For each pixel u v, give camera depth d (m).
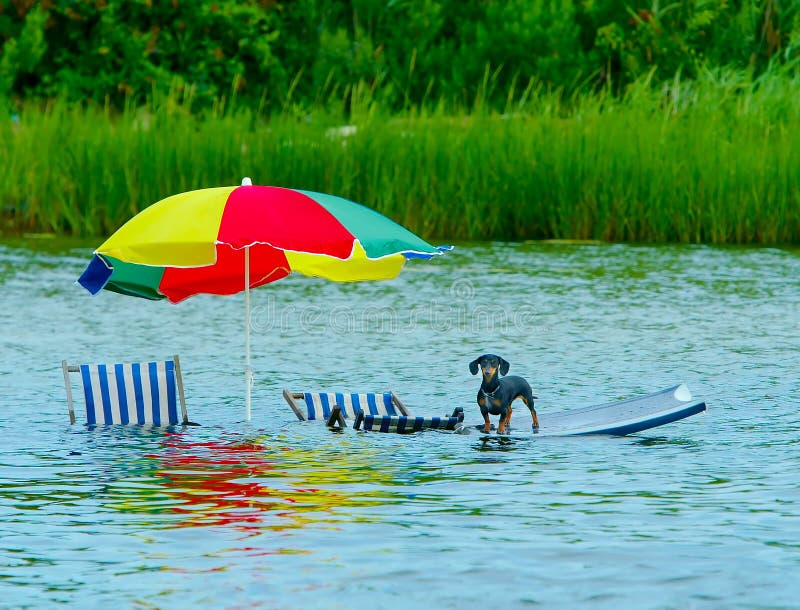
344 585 27.50
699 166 107.50
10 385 52.47
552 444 42.16
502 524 32.09
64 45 156.12
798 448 41.19
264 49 156.62
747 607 26.23
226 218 42.69
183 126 113.25
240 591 27.14
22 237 108.44
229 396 51.09
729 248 103.00
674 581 27.72
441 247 44.28
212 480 36.75
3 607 26.33
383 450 41.12
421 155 110.00
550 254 99.00
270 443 42.22
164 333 66.94
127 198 109.62
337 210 44.34
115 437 43.06
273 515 32.94
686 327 67.94
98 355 60.00
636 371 55.94
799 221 106.25
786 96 118.06
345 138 113.62
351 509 33.56
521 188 109.81
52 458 39.62
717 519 32.53
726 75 128.88
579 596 26.83
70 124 114.56
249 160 109.69
